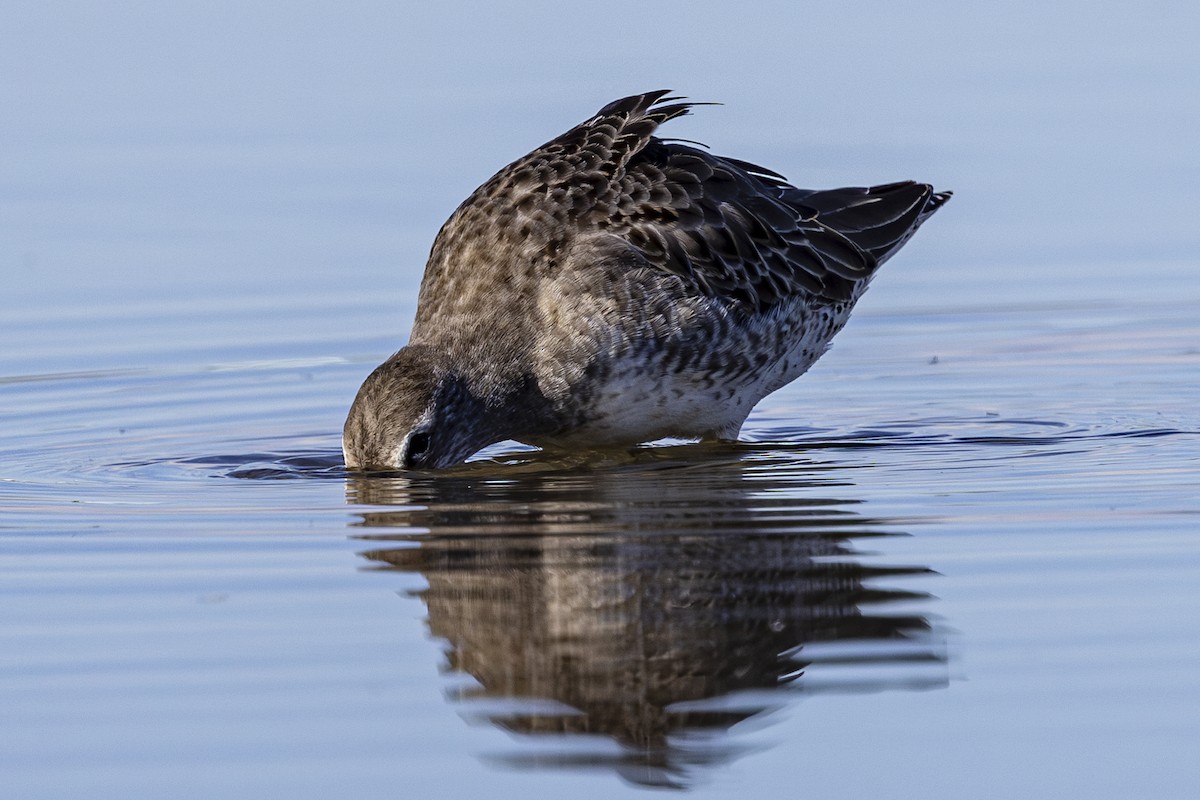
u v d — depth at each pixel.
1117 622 10.02
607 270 14.34
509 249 14.59
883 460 14.44
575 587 10.95
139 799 8.12
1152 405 16.47
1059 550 11.41
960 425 15.91
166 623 10.38
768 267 15.16
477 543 11.94
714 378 14.88
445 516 12.74
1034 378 17.78
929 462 14.29
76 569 11.50
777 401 17.30
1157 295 20.38
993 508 12.55
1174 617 10.06
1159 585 10.62
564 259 14.46
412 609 10.59
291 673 9.59
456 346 14.58
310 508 13.09
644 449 15.31
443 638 10.09
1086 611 10.21
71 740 8.73
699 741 8.67
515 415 14.66
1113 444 14.81
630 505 12.95
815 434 15.77
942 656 9.62
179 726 8.89
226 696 9.26
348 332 19.42
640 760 8.55
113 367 18.41
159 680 9.48
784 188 16.28
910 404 16.92
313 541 12.09
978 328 19.83
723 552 11.58
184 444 15.66
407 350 14.75
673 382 14.71
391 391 14.20
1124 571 10.91
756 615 10.34
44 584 11.16
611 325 14.36
